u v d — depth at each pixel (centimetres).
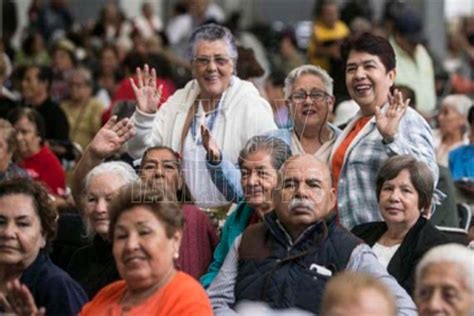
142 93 941
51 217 770
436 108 1520
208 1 2412
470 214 1006
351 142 891
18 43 2384
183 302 693
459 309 645
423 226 823
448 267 648
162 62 1461
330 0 2130
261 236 799
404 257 814
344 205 888
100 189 836
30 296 696
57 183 1147
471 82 1962
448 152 1222
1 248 757
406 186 820
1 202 761
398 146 873
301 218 779
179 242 714
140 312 695
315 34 1912
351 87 906
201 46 926
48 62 1995
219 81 925
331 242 780
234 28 2261
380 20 2236
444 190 969
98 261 841
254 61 1083
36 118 1149
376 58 901
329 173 812
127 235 695
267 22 2684
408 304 755
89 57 2014
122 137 902
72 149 1280
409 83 1423
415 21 1432
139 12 2673
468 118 1173
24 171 1025
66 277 758
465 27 2316
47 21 2353
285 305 765
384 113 900
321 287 765
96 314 707
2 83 1427
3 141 1016
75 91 1504
